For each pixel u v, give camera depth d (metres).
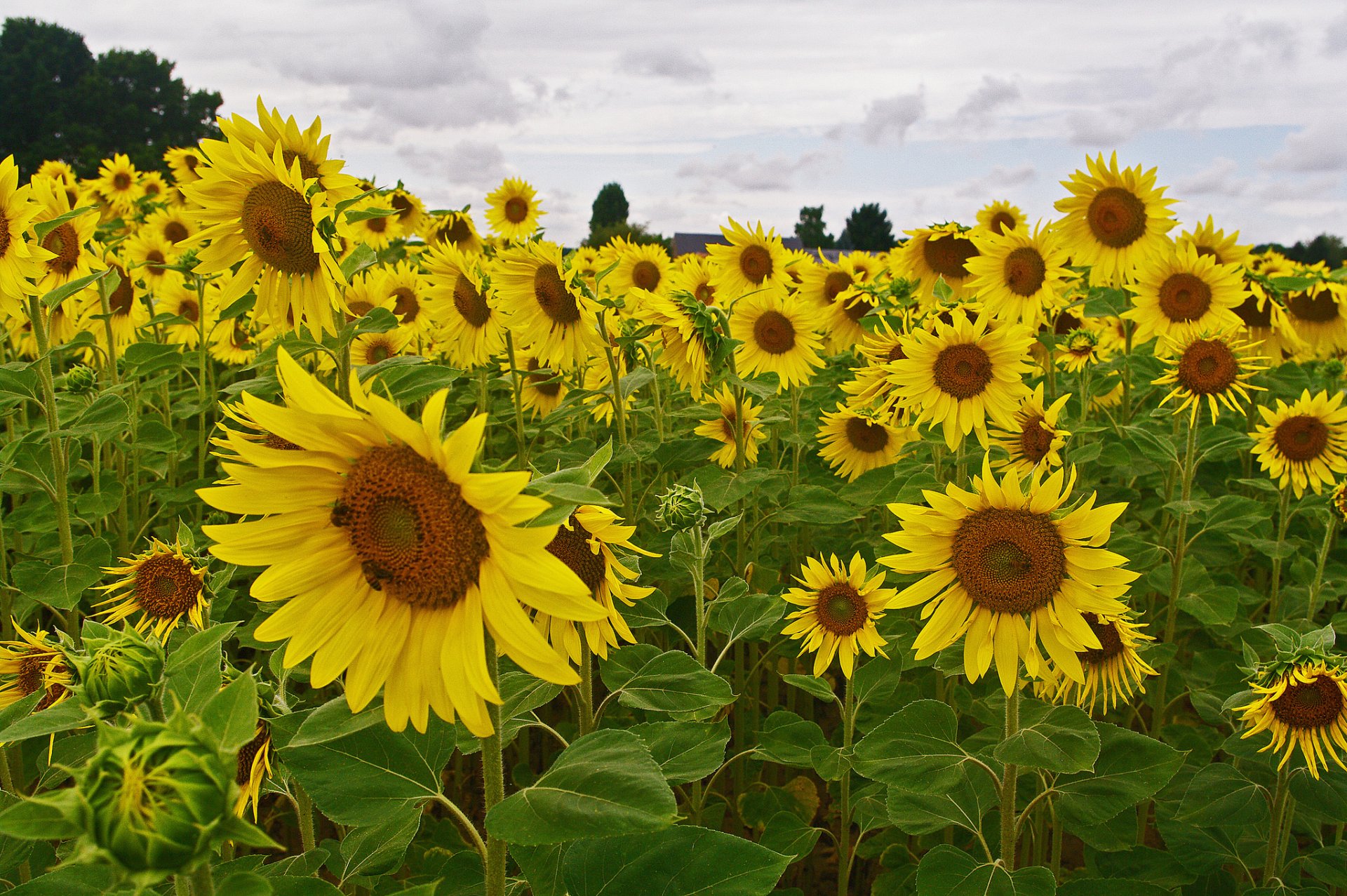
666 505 3.41
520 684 2.41
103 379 6.01
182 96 69.62
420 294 5.62
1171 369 4.83
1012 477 2.47
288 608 1.64
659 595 3.51
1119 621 3.01
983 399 4.32
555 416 4.82
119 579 3.71
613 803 1.59
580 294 4.66
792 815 3.49
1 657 2.84
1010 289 5.81
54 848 2.67
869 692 3.54
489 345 5.43
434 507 1.56
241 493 1.62
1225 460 6.01
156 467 5.16
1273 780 3.01
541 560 1.48
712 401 5.77
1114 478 5.94
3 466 3.60
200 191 3.02
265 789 2.38
